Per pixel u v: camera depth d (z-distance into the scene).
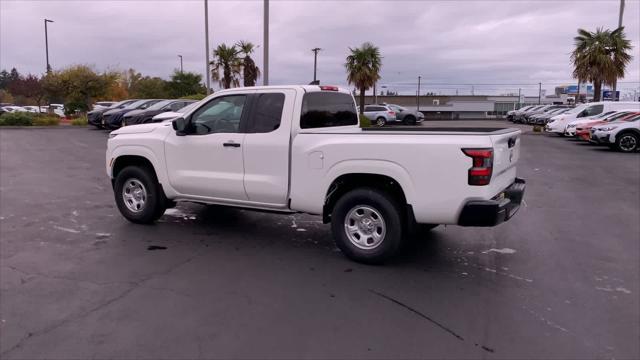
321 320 3.96
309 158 5.37
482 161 4.63
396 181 4.99
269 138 5.62
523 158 15.95
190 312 4.09
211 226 6.87
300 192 5.50
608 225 7.15
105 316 4.00
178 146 6.29
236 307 4.20
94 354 3.41
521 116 44.03
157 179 6.65
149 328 3.80
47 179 10.91
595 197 9.32
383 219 5.11
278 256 5.59
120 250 5.76
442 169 4.75
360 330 3.79
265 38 16.39
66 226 6.82
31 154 15.56
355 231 5.35
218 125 6.09
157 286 4.66
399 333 3.75
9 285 4.64
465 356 3.41
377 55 36.69
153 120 17.08
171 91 54.03
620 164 14.41
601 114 23.16
